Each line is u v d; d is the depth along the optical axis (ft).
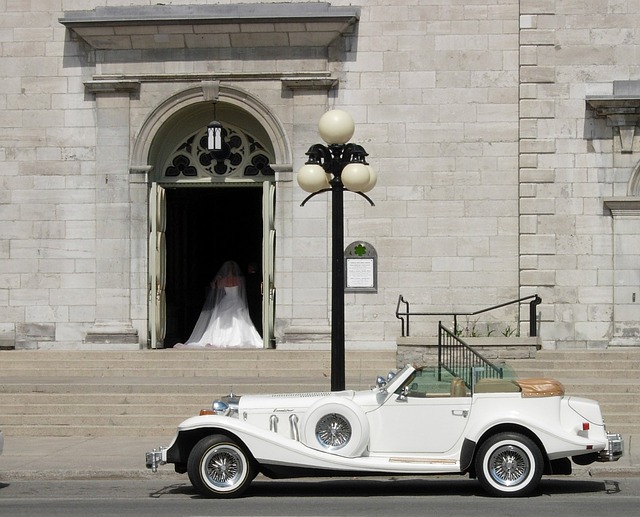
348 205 88.99
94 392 76.43
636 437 68.28
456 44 88.84
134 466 60.13
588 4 88.17
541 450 51.21
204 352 86.69
